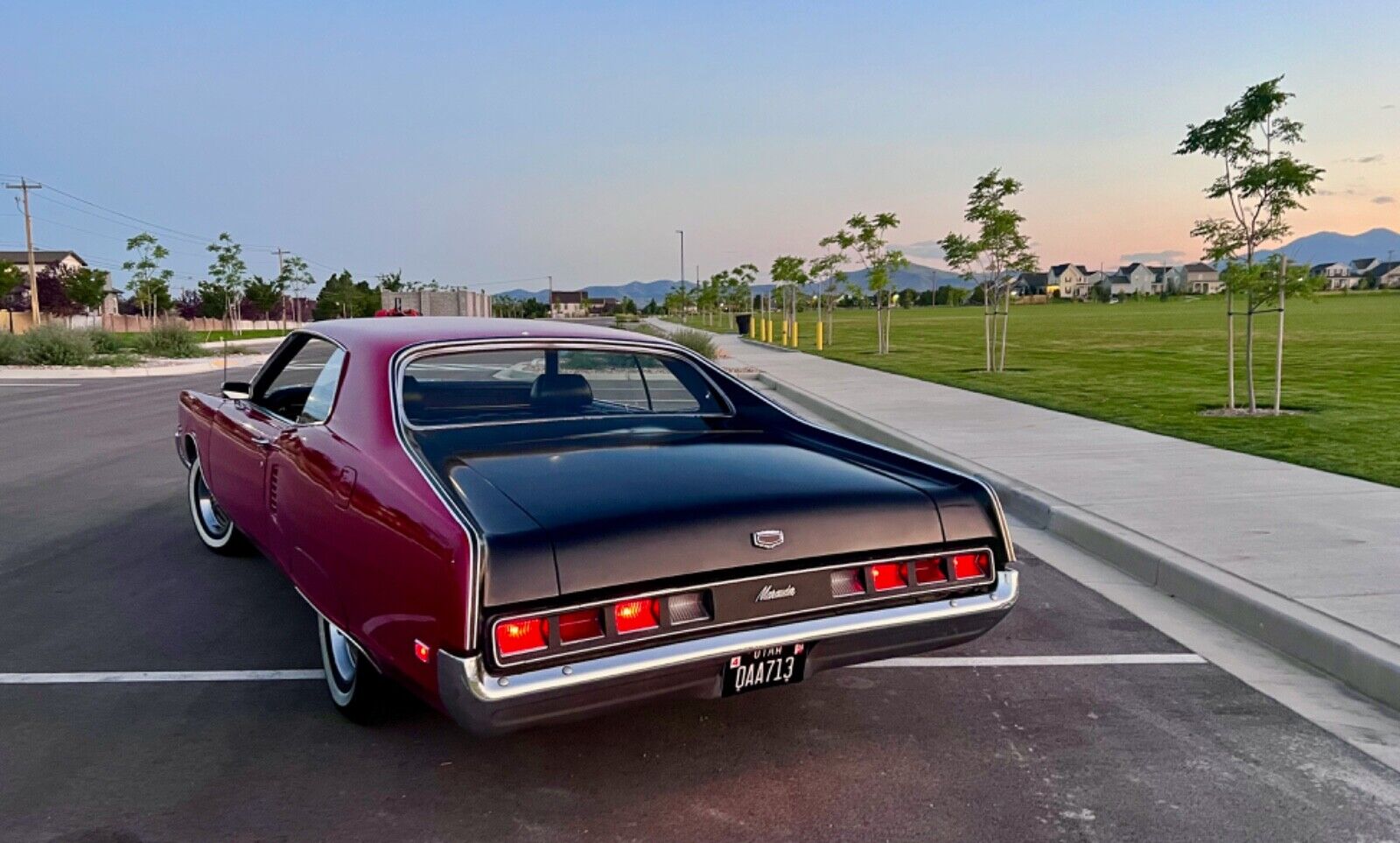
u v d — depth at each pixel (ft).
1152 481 24.13
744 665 9.43
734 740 11.66
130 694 12.96
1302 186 33.53
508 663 8.34
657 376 13.93
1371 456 26.99
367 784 10.54
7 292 171.94
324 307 246.06
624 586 8.80
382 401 11.14
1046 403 41.57
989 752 11.32
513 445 11.57
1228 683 13.34
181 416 19.77
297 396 14.51
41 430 40.32
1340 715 12.26
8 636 15.15
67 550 20.31
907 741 11.60
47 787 10.44
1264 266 35.63
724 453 11.74
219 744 11.50
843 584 9.84
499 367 12.78
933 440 31.22
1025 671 13.82
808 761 11.12
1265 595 15.31
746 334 135.95
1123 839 9.46
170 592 17.39
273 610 16.39
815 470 11.12
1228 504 21.54
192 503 20.38
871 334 122.93
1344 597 15.17
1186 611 16.28
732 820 9.81
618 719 12.26
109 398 54.90
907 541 10.17
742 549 9.31
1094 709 12.50
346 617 10.48
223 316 183.73
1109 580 17.94
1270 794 10.31
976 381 53.26
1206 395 43.60
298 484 11.73
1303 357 65.26
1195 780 10.63
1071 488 23.53
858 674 13.74
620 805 10.11
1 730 11.86
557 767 10.96
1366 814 9.90
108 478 28.71
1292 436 30.81
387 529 9.41
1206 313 205.05
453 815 9.92
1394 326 111.45
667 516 9.21
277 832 9.59
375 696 11.47
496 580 8.34
